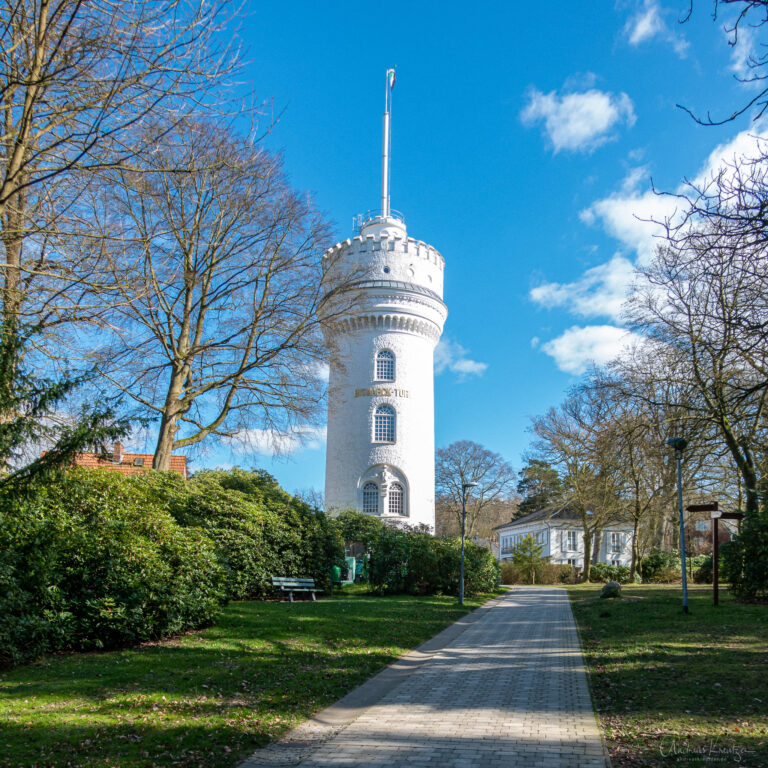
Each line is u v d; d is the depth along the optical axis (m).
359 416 40.12
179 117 10.28
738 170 9.18
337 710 7.86
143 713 7.05
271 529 21.67
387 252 41.28
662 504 34.09
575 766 5.74
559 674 9.92
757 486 23.84
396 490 39.69
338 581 27.08
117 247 15.80
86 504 11.58
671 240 8.38
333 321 29.00
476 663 11.12
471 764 5.84
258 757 6.04
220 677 8.91
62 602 9.99
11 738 6.03
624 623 15.69
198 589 12.68
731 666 9.31
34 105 10.38
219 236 22.92
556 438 42.38
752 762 5.52
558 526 61.97
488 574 30.92
